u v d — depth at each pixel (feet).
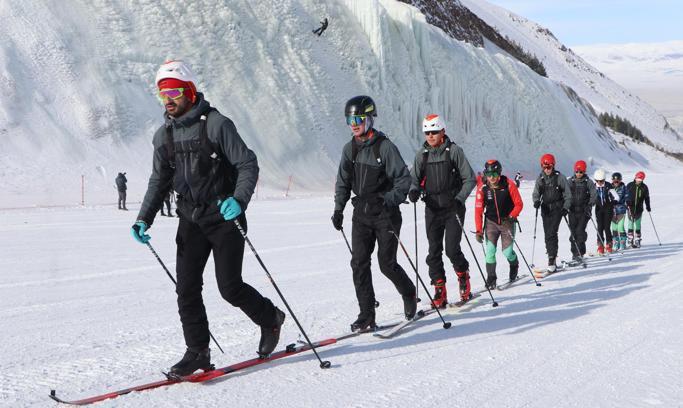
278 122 128.26
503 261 35.50
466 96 188.34
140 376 13.78
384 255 17.16
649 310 20.38
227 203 11.84
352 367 14.19
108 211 70.13
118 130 107.04
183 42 126.31
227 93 126.21
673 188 118.83
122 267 31.17
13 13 111.65
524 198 94.84
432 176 21.30
